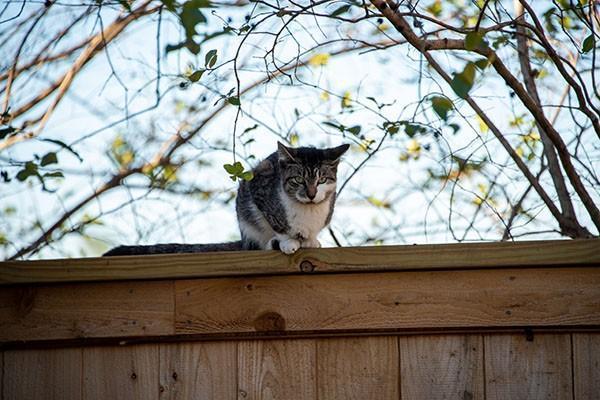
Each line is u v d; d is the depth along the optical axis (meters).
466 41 3.40
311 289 3.22
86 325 3.27
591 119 4.56
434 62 4.67
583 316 3.10
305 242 5.14
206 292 3.26
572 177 4.70
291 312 3.21
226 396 3.19
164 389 3.21
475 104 4.98
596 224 4.77
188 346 3.24
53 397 3.23
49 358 3.26
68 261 3.27
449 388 3.12
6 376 3.25
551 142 4.90
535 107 4.40
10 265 3.28
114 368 3.24
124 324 3.26
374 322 3.18
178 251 4.88
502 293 3.15
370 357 3.17
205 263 3.23
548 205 5.20
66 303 3.29
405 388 3.13
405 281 3.19
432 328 3.15
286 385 3.18
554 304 3.12
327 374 3.17
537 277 3.15
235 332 3.22
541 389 3.08
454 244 3.15
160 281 3.27
